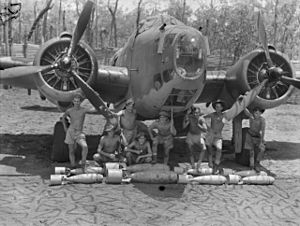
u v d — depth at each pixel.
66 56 7.19
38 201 5.89
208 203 6.14
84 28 7.30
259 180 7.24
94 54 7.69
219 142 7.75
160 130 7.64
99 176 6.88
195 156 9.21
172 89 6.83
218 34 31.81
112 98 9.37
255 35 30.38
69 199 6.02
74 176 6.81
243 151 8.54
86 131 11.64
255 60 8.53
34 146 9.44
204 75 6.88
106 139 7.61
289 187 7.21
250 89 8.40
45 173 7.32
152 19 8.34
